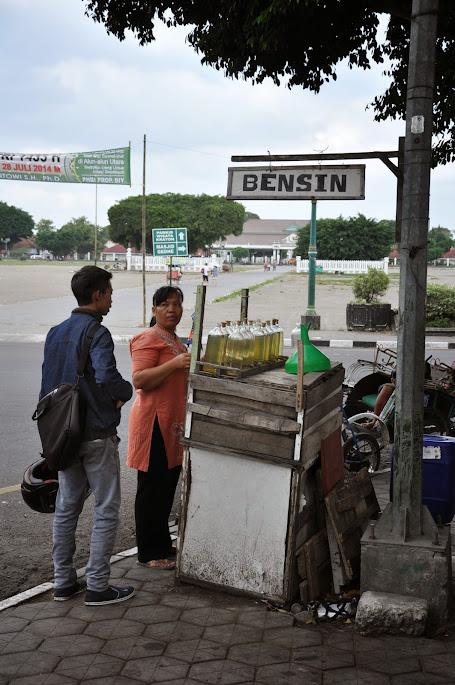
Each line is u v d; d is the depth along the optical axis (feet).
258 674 10.11
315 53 24.59
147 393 13.91
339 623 11.75
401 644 10.98
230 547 12.59
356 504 13.55
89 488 13.09
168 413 13.85
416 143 11.84
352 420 22.27
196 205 332.80
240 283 161.38
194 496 12.79
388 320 66.49
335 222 256.93
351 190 22.13
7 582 13.88
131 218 293.02
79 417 11.82
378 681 9.92
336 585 12.72
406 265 11.98
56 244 546.26
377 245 254.68
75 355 12.15
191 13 24.20
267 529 12.23
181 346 14.40
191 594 12.76
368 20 23.80
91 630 11.42
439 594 11.55
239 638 11.16
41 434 12.05
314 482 13.00
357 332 65.92
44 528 17.04
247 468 12.28
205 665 10.34
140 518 14.07
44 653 10.68
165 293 14.11
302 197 22.54
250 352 13.38
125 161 59.62
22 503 18.76
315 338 60.29
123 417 30.04
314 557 12.51
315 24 22.79
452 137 27.12
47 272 196.13
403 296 12.03
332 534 12.75
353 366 26.55
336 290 131.75
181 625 11.57
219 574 12.73
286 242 508.12
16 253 546.67
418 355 11.99
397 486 12.21
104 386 11.82
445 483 13.60
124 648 10.84
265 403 12.10
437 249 426.51
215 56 24.08
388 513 12.57
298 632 11.36
